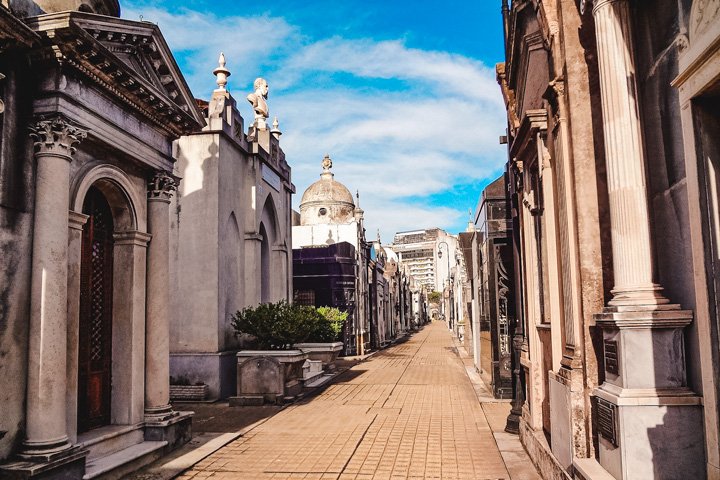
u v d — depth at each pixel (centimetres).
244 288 1582
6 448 593
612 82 482
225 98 1489
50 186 648
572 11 575
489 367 1529
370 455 827
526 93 855
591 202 548
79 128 684
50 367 626
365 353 3000
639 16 485
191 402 1344
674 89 432
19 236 629
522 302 967
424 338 4616
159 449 803
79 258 715
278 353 1349
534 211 779
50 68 659
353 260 2905
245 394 1315
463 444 891
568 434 564
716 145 388
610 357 483
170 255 1428
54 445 616
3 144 616
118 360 824
